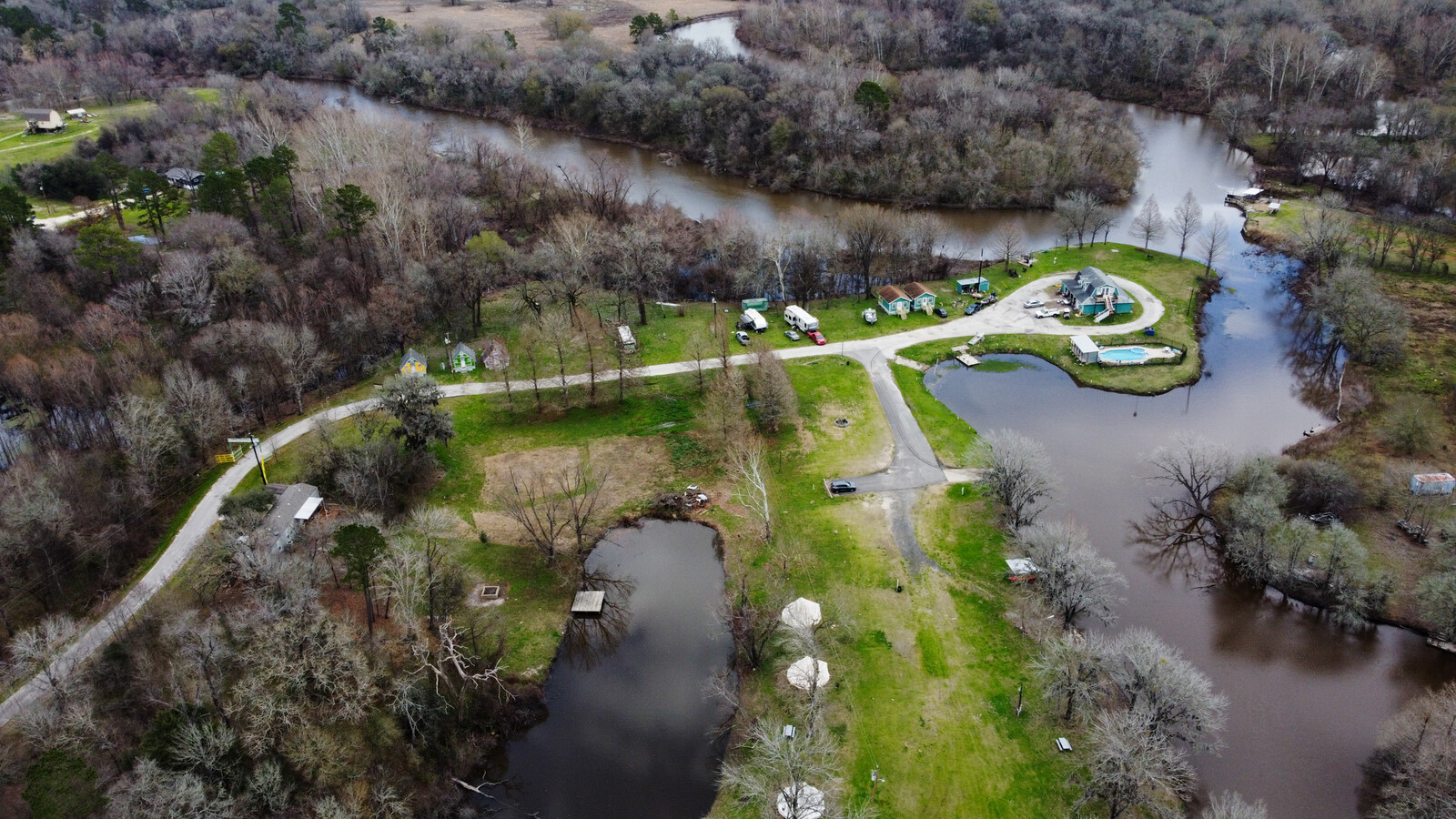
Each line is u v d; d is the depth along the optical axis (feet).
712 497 326.65
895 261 479.82
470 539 305.94
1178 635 265.34
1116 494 325.01
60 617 249.55
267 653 213.87
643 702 252.62
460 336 423.23
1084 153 594.65
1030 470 295.69
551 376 390.63
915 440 349.61
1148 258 500.74
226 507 293.43
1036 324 435.53
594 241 458.50
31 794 205.46
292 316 395.55
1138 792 198.49
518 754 238.48
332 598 264.11
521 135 628.69
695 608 283.79
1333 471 304.71
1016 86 655.76
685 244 492.13
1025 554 278.46
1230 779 220.64
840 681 247.29
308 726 206.59
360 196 434.30
